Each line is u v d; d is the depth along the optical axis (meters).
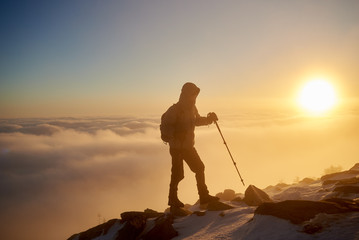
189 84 4.59
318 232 2.32
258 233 2.67
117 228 4.54
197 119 4.86
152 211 5.30
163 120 4.59
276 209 2.85
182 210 4.71
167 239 3.67
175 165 4.64
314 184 6.59
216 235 3.19
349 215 2.51
